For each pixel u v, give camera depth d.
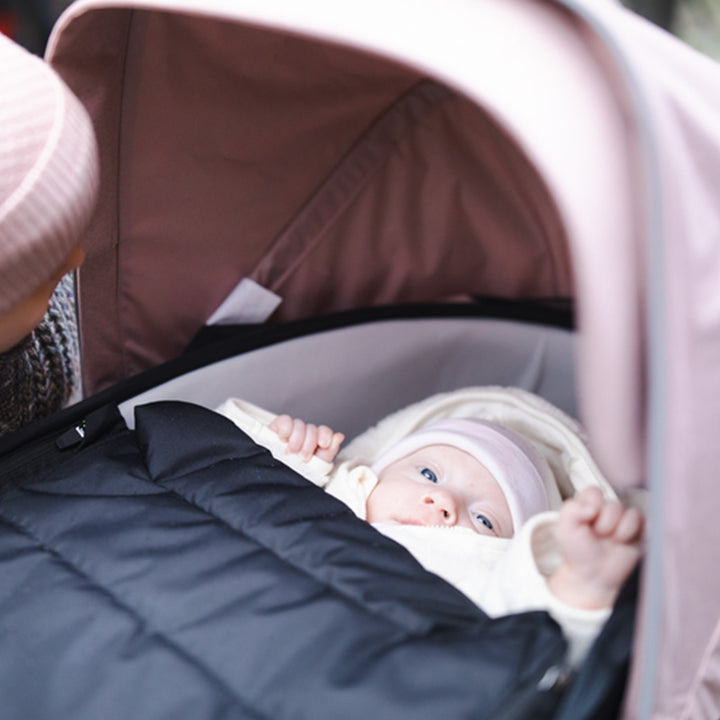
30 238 0.65
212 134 1.01
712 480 0.57
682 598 0.60
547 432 1.27
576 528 0.70
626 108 0.51
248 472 0.85
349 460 1.20
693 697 0.71
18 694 0.63
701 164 0.54
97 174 0.73
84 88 0.85
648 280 0.47
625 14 0.62
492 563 0.94
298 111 1.08
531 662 0.60
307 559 0.72
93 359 1.09
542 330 1.46
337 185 1.23
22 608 0.69
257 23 0.57
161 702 0.61
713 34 2.18
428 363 1.40
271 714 0.59
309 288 1.31
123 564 0.71
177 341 1.21
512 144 1.26
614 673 0.60
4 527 0.77
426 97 1.20
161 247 1.08
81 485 0.83
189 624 0.66
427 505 1.03
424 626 0.64
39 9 2.10
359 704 0.58
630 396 0.51
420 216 1.35
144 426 0.91
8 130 0.64
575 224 0.48
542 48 0.52
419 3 0.54
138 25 0.84
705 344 0.53
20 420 0.94
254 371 1.17
